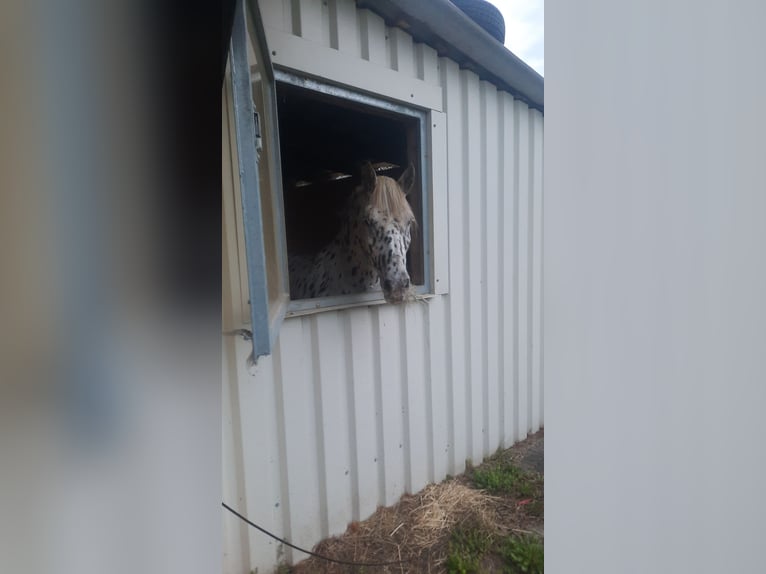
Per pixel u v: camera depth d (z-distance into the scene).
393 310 1.93
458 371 2.28
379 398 1.89
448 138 2.07
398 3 1.63
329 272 2.11
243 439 1.40
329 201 2.81
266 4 1.33
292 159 3.14
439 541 1.75
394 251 1.63
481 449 2.48
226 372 1.34
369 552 1.67
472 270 2.30
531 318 2.83
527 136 2.66
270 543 1.50
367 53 1.65
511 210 2.56
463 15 1.77
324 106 2.05
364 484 1.84
